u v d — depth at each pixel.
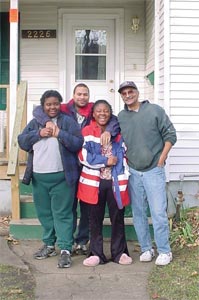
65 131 3.98
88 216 4.31
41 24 7.07
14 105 5.51
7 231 4.80
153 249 4.40
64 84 7.11
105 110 4.01
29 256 4.31
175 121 5.38
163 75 5.48
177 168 5.38
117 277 3.86
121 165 4.05
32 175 4.10
